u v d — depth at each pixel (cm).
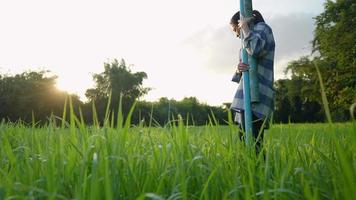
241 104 565
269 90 549
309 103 8206
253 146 362
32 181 260
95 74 8706
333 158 280
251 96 534
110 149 298
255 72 536
